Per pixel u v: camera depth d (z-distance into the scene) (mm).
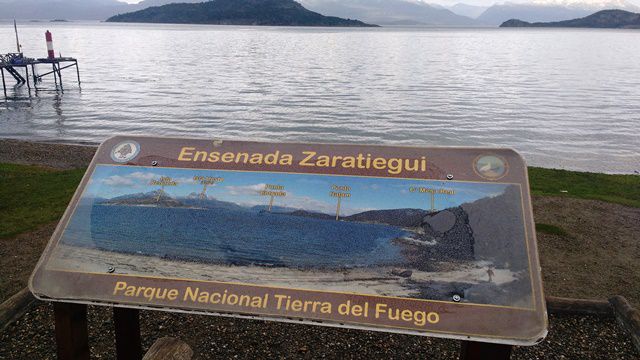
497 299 3641
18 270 8438
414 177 4281
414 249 3938
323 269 3939
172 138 4820
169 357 4320
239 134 31359
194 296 3906
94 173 4688
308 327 6402
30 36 199625
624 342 6129
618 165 25719
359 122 35656
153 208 4418
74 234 4336
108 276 4070
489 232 3928
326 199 4277
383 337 6199
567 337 6219
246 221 4258
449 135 32250
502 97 49438
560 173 18250
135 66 80438
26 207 12055
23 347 5840
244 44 154125
